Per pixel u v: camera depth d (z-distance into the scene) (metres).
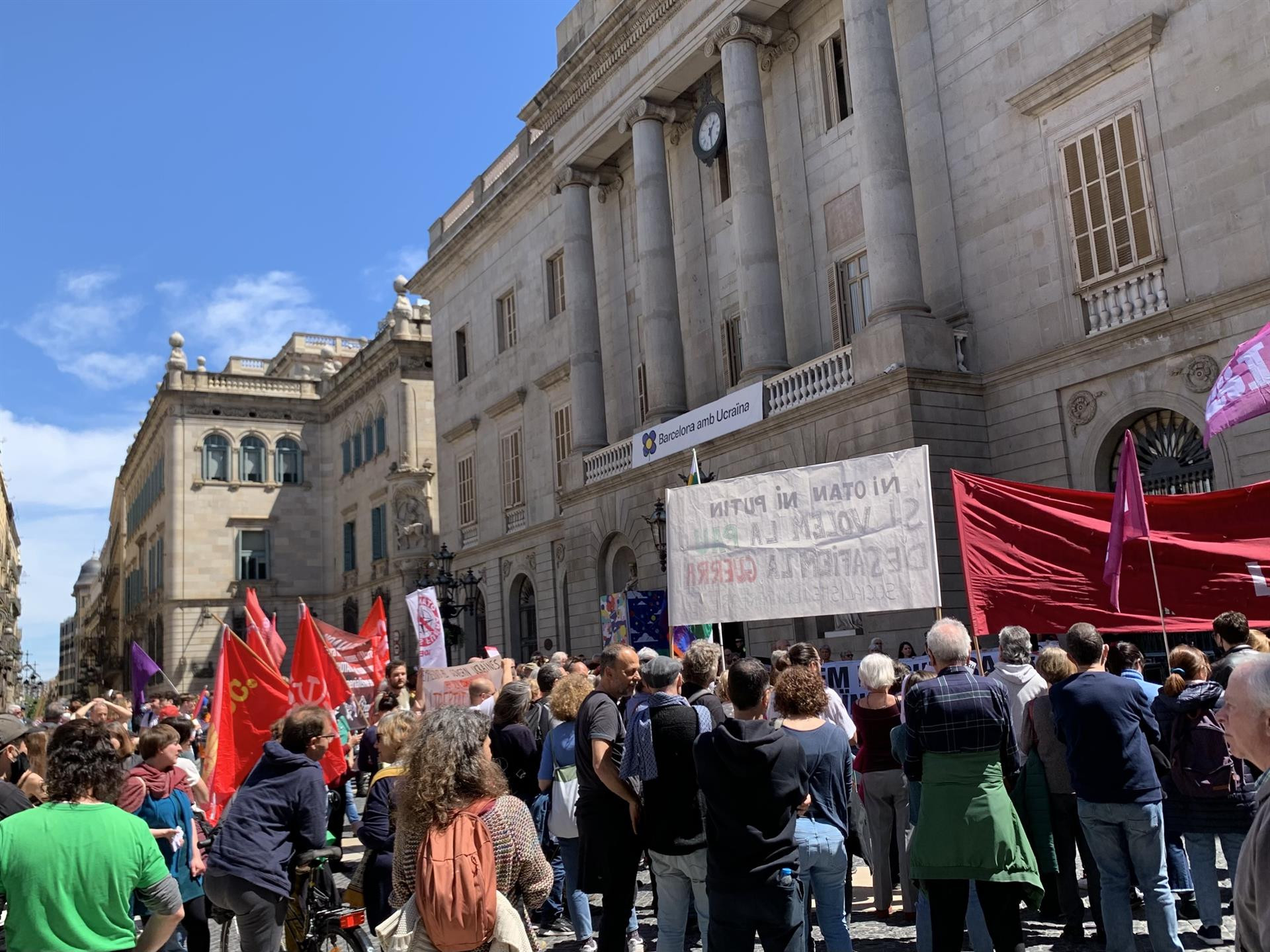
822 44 22.69
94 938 4.19
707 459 22.94
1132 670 7.99
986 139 19.03
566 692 8.16
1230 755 6.91
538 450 33.28
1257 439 14.55
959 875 5.63
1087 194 17.20
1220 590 8.26
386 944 4.30
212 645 53.94
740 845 5.27
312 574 56.62
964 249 19.39
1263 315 14.48
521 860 4.46
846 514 8.39
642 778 6.07
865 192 19.44
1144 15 16.23
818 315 22.53
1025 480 17.95
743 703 5.48
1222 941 6.95
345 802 11.10
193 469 55.00
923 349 18.31
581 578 27.75
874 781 8.24
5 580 90.69
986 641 16.97
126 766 8.45
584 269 29.09
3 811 7.26
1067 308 17.45
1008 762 5.84
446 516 39.75
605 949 6.62
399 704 13.41
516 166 34.53
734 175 22.75
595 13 29.02
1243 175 14.98
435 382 41.38
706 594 8.98
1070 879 7.35
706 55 23.86
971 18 19.39
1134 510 8.08
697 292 26.23
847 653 19.16
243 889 5.99
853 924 8.20
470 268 38.66
